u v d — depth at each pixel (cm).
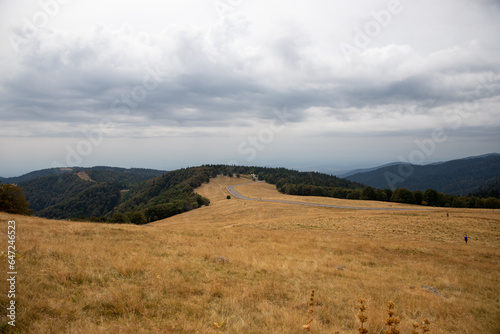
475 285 1150
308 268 1132
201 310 586
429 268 1434
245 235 2356
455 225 3794
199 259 1096
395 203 8350
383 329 570
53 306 519
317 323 561
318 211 6556
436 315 708
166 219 7675
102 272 771
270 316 578
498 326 665
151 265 882
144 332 458
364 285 947
